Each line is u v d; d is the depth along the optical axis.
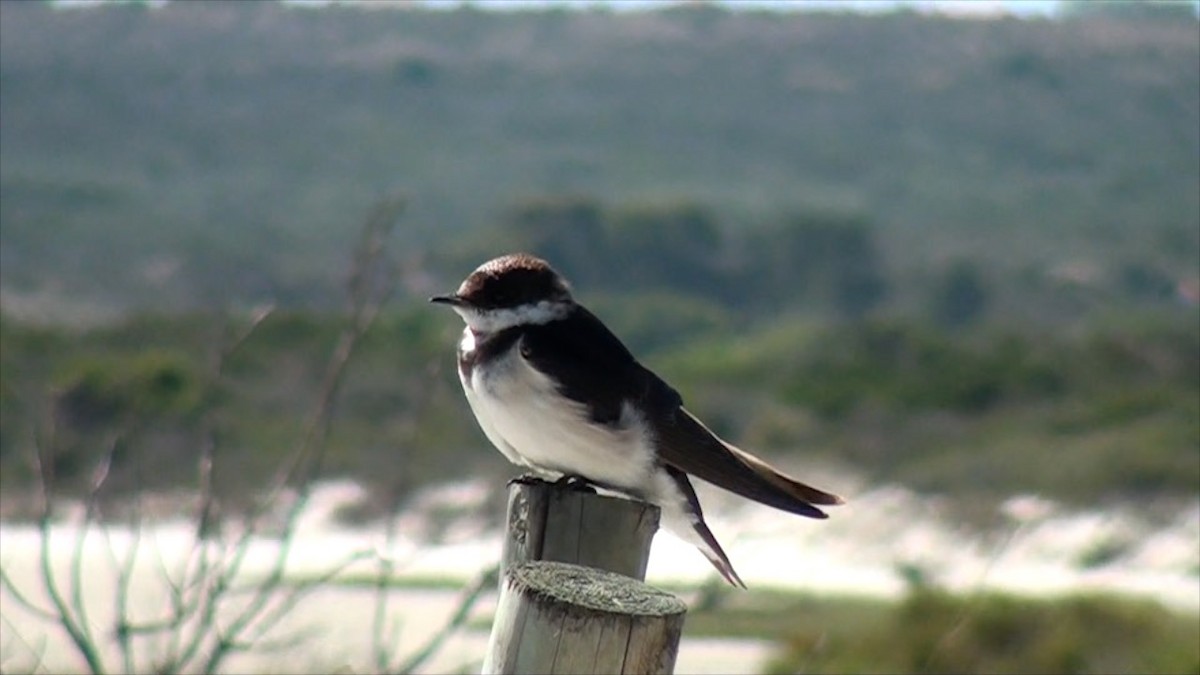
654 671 5.04
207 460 8.43
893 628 16.80
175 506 20.66
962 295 75.94
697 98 110.25
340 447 30.92
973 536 31.50
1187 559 30.12
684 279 75.81
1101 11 117.50
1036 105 107.94
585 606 5.03
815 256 78.81
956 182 99.06
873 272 77.69
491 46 114.38
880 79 111.69
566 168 100.00
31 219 81.12
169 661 8.05
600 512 6.08
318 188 93.62
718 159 103.38
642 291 75.94
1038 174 100.56
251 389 31.70
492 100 109.06
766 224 80.62
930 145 104.19
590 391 7.55
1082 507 33.41
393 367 34.16
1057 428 40.31
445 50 112.88
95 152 95.12
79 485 22.55
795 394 44.94
